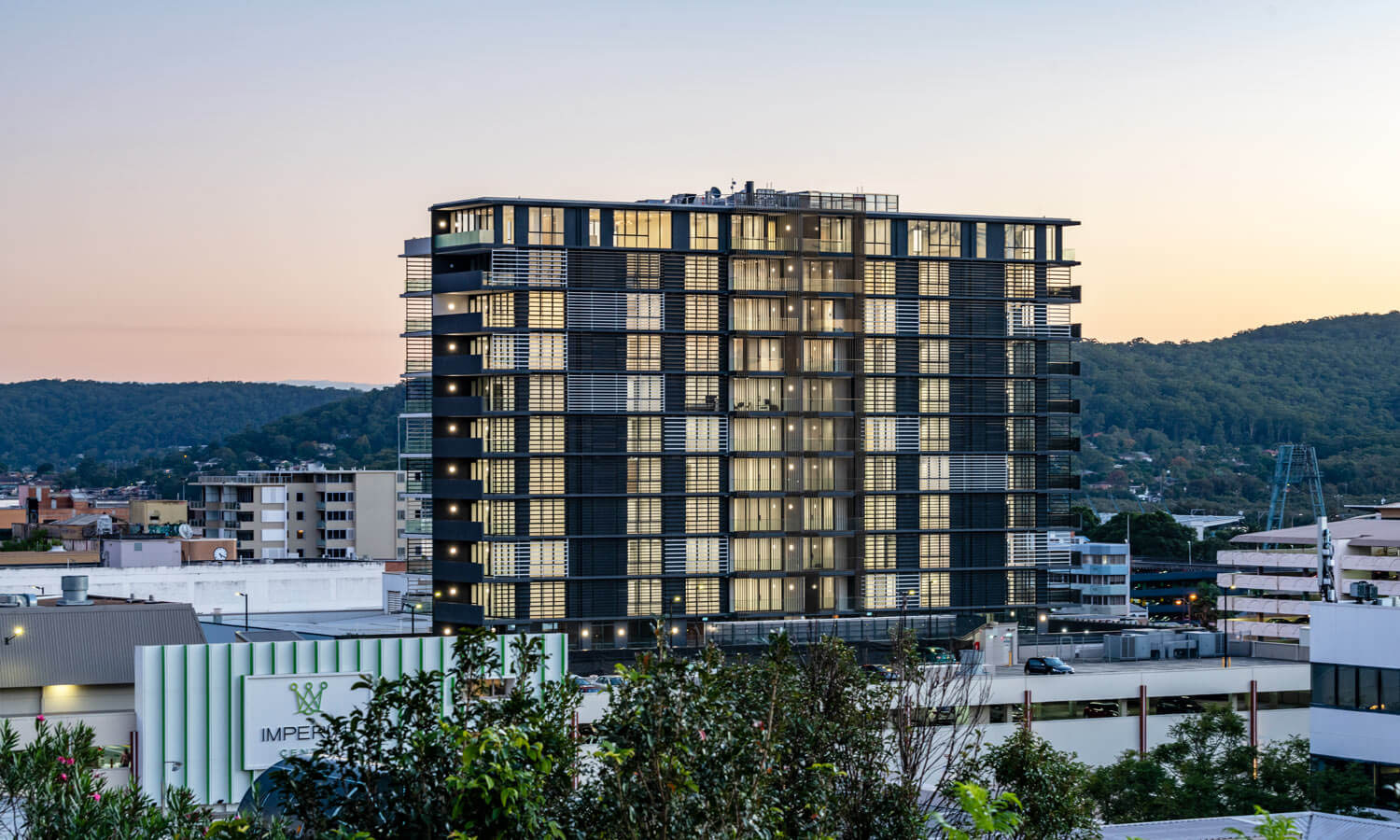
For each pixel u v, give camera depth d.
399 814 28.81
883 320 153.12
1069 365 160.62
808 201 151.50
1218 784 90.75
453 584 146.75
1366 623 85.88
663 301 147.75
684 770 29.97
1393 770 85.00
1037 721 124.81
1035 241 159.12
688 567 147.62
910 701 46.59
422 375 150.50
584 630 144.25
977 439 156.50
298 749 95.94
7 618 101.94
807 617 144.62
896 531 152.88
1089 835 50.25
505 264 144.50
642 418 147.25
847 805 39.47
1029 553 157.50
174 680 94.38
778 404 150.88
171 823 31.52
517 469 144.25
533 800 28.08
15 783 31.58
